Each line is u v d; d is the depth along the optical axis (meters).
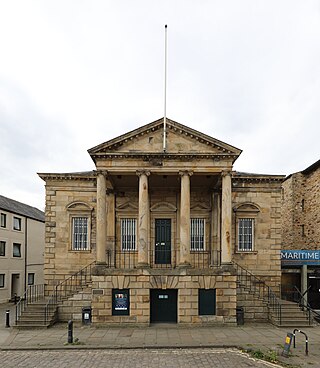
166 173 23.33
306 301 24.55
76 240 27.94
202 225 27.92
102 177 22.97
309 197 34.34
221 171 23.00
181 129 23.28
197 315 21.58
